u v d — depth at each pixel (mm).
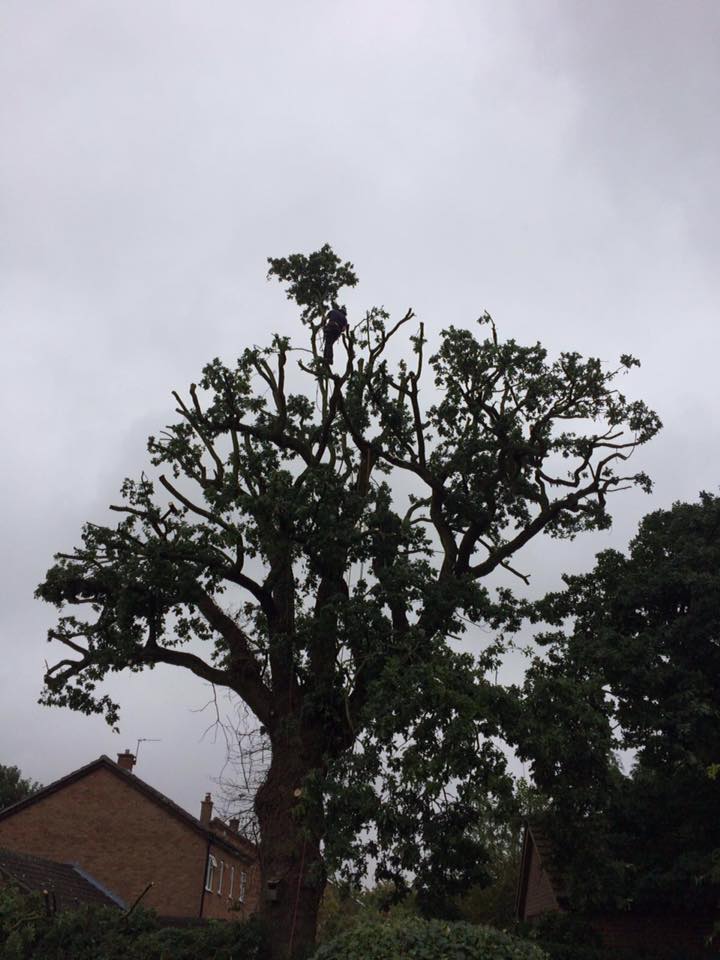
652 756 25219
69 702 23891
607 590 26719
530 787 21219
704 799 24312
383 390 25375
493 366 24484
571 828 21438
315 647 23125
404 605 22562
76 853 42156
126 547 23875
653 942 25859
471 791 18969
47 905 19547
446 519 25656
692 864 22828
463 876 20750
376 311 25156
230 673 23891
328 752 22625
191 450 24781
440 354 24875
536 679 20719
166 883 41438
